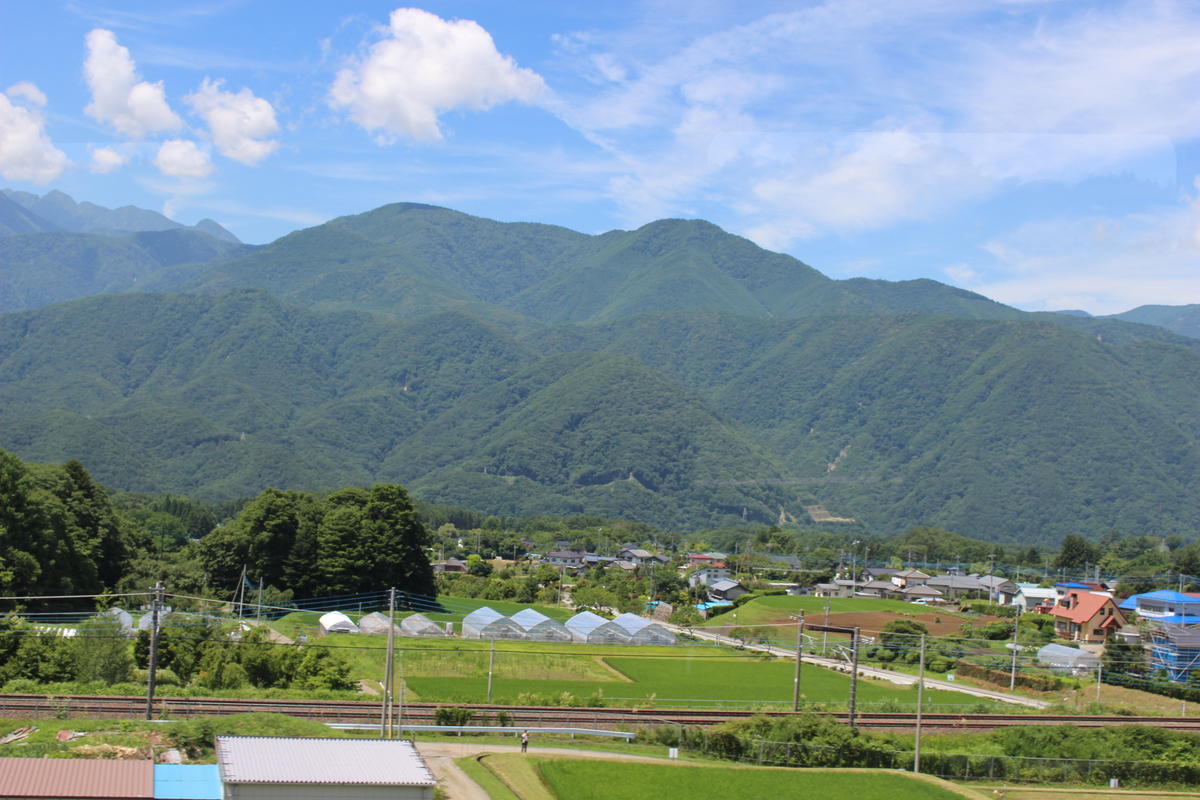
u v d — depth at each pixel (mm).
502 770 55188
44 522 101250
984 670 102062
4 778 41781
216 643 78562
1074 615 128750
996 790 61781
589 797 53719
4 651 71188
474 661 91250
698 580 184750
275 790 40812
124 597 111312
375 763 43875
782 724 66875
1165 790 64875
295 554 131250
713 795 55781
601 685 85375
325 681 74688
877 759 64562
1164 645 107250
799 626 74750
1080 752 67438
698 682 89500
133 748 50750
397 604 131125
